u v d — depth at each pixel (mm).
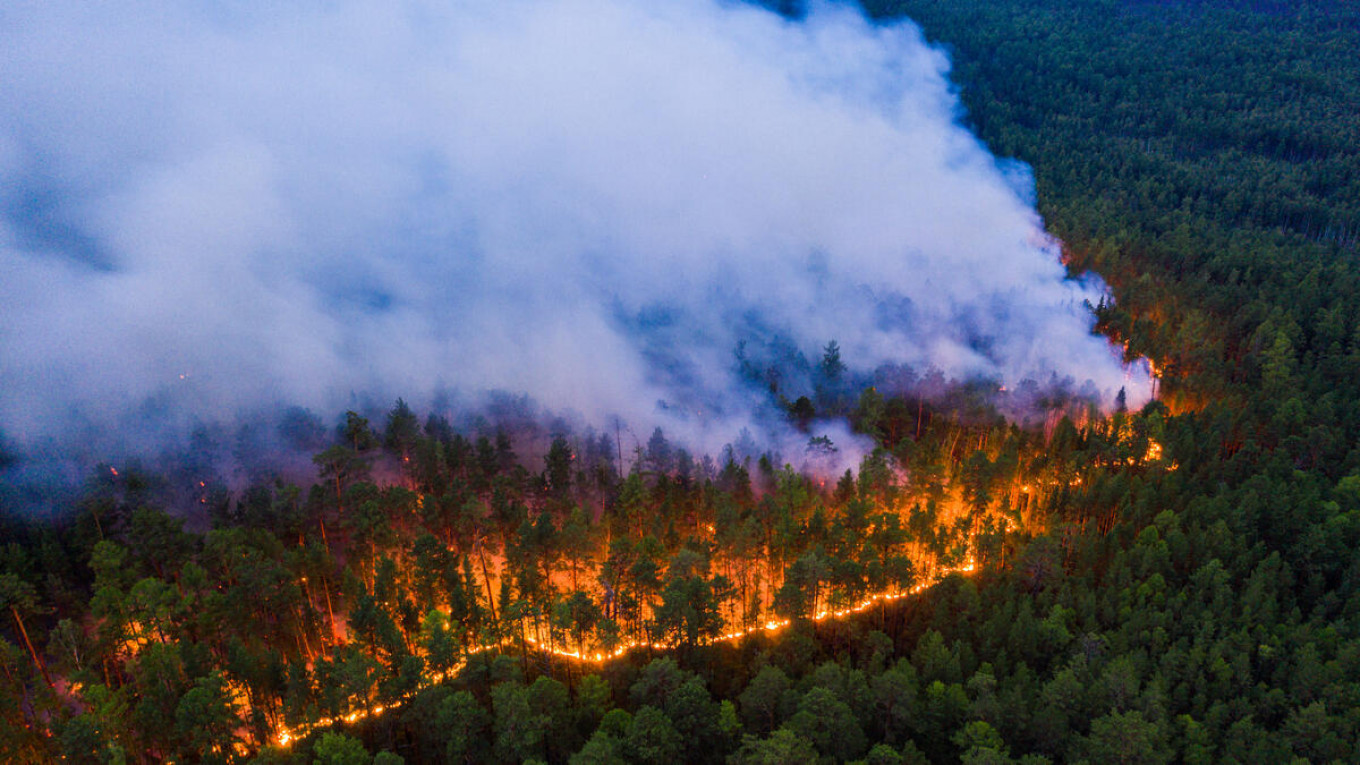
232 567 101312
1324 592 98562
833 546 103562
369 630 89062
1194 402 145250
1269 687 84812
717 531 106750
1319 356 157125
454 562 99688
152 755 85250
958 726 79875
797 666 88875
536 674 94625
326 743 75938
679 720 79375
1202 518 106312
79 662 87500
